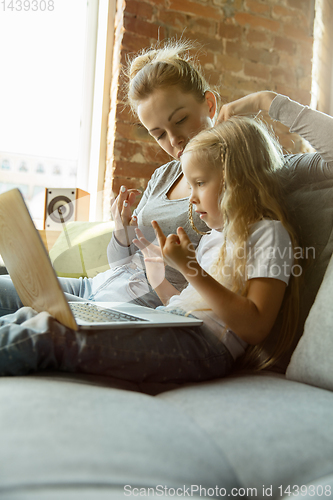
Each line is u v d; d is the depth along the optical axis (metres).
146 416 0.47
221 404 0.54
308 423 0.49
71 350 0.61
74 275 1.06
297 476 0.41
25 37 2.32
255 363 0.80
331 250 0.78
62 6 2.37
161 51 1.37
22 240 0.66
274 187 0.87
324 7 2.33
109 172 2.08
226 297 0.70
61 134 2.38
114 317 0.72
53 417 0.43
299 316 0.78
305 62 2.30
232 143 0.88
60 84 2.38
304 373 0.67
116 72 2.08
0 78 2.29
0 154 2.29
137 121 2.06
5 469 0.33
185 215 1.15
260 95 1.02
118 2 2.14
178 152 1.21
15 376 0.60
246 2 2.21
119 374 0.65
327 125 0.88
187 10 2.12
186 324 0.71
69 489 0.32
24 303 0.86
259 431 0.47
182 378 0.68
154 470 0.36
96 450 0.37
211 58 2.14
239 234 0.80
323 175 0.89
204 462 0.40
